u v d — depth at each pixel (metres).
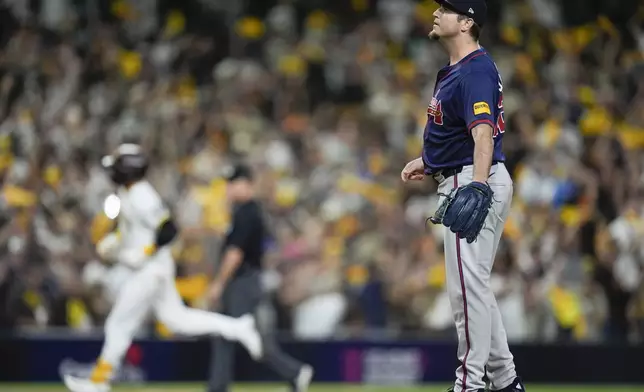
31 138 54.53
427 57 67.69
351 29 70.06
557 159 56.44
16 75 59.50
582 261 51.44
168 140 57.25
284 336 45.81
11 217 48.50
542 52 67.62
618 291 50.28
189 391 43.03
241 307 36.09
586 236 52.47
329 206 53.25
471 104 20.08
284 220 52.34
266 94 63.69
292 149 59.66
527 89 63.44
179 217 50.50
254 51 67.44
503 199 20.78
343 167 57.09
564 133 58.53
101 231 48.12
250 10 69.25
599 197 55.72
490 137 19.88
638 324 49.81
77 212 50.81
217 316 35.56
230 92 62.78
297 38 68.50
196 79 65.19
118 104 60.28
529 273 48.66
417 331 48.06
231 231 35.97
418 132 61.34
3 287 46.81
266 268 49.31
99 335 44.62
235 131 58.62
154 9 68.25
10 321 46.69
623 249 51.31
